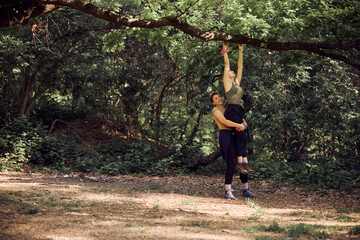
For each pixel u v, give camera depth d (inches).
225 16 323.0
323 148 571.2
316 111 536.1
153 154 571.8
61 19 577.0
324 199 327.0
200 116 724.0
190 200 285.9
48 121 685.9
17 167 500.7
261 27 292.4
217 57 398.0
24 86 628.1
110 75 630.5
